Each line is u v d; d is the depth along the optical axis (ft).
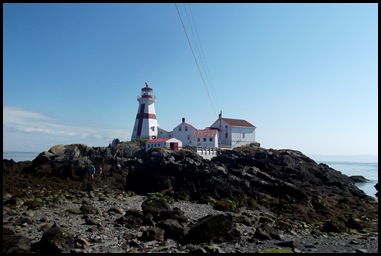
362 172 453.58
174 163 159.53
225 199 132.26
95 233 67.00
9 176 159.22
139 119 295.48
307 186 172.14
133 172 171.22
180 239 62.75
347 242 71.26
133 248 56.75
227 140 280.72
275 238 69.36
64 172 171.83
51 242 53.47
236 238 64.49
